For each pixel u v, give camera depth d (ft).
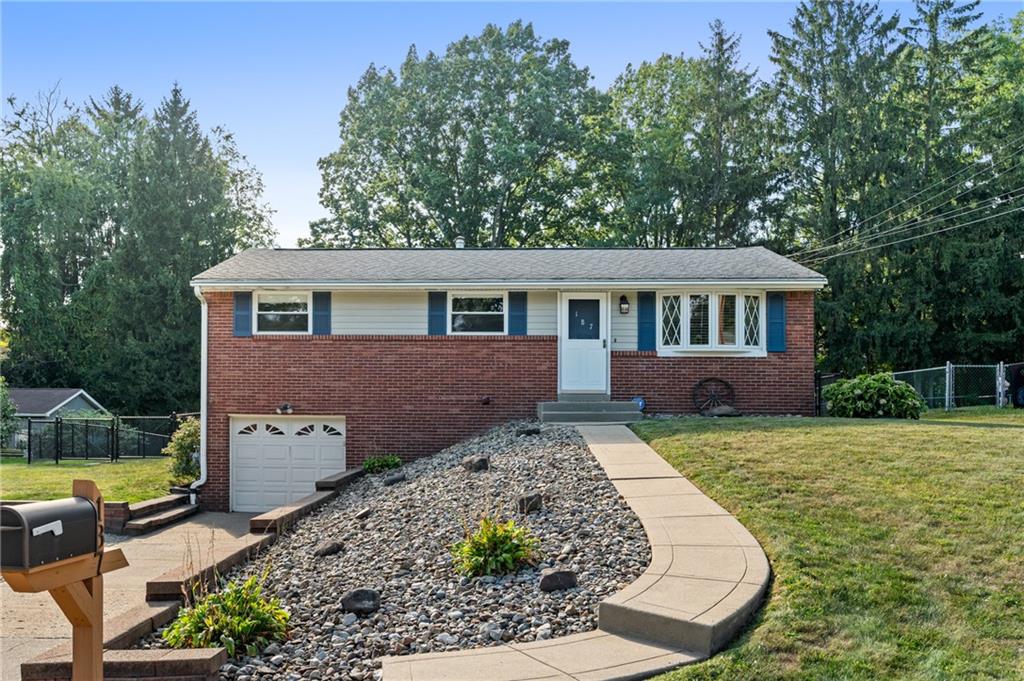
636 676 16.87
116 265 115.85
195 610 21.63
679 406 57.62
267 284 56.95
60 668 18.89
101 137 146.30
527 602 21.86
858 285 107.34
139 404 115.03
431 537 29.27
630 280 56.54
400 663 17.70
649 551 24.50
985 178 104.42
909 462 31.89
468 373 58.13
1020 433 38.17
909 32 114.11
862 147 109.50
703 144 125.18
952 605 19.92
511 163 114.73
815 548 23.29
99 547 14.06
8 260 122.01
